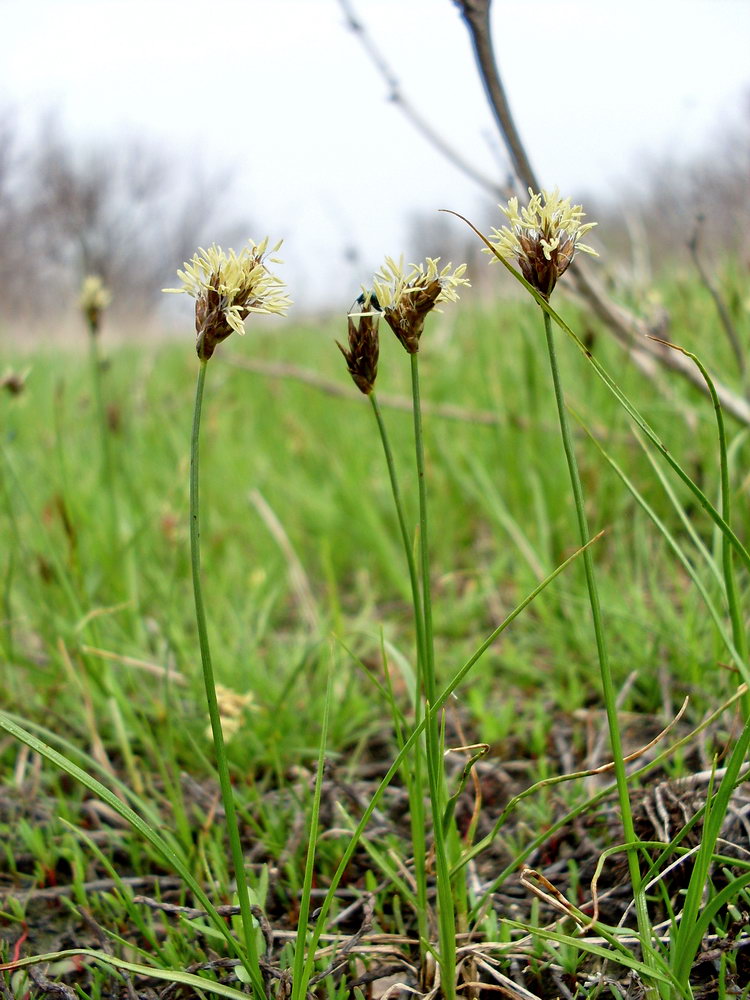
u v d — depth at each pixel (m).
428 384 0.49
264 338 0.80
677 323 0.40
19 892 0.22
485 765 0.25
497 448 0.41
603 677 0.16
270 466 0.48
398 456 0.44
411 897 0.18
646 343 0.30
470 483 0.39
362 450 0.47
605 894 0.19
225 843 0.23
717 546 0.25
